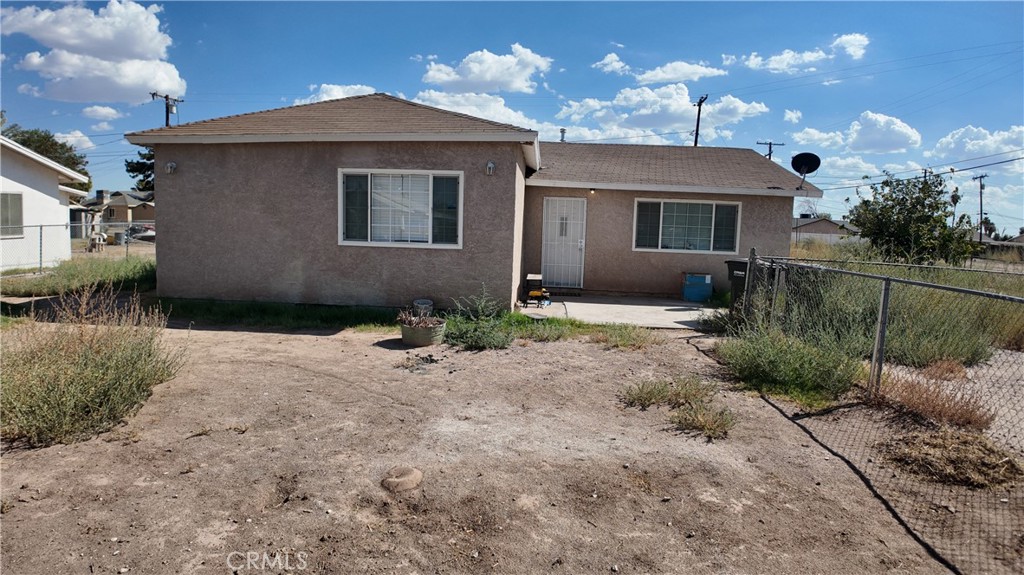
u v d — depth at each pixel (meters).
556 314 10.14
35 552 2.98
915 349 6.97
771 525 3.37
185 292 10.57
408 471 3.95
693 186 12.72
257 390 5.75
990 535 3.27
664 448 4.45
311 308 9.96
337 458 4.17
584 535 3.24
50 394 4.43
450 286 10.02
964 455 4.13
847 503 3.63
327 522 3.32
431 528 3.29
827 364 5.85
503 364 6.95
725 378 6.39
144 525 3.25
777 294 7.95
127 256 16.41
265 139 9.78
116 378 4.89
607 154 15.84
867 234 15.62
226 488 3.69
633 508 3.54
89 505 3.45
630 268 13.38
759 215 13.02
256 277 10.37
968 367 6.96
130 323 5.90
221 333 8.52
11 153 17.55
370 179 9.97
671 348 7.89
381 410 5.23
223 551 3.03
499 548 3.11
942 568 2.98
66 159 47.62
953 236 14.76
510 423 4.96
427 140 9.59
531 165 12.31
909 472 4.05
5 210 17.36
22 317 8.69
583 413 5.25
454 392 5.82
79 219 36.16
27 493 3.57
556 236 13.50
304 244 10.19
